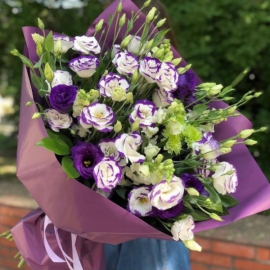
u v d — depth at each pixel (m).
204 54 2.58
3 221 2.15
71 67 0.75
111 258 0.90
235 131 0.93
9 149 3.99
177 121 0.73
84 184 0.74
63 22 2.93
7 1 2.88
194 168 0.79
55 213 0.73
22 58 0.75
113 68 0.80
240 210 0.81
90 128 0.75
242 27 2.44
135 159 0.69
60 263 0.83
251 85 2.80
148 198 0.71
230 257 1.67
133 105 0.77
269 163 2.76
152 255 0.88
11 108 3.71
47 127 0.76
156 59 0.74
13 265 2.14
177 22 2.44
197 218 0.78
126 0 0.91
